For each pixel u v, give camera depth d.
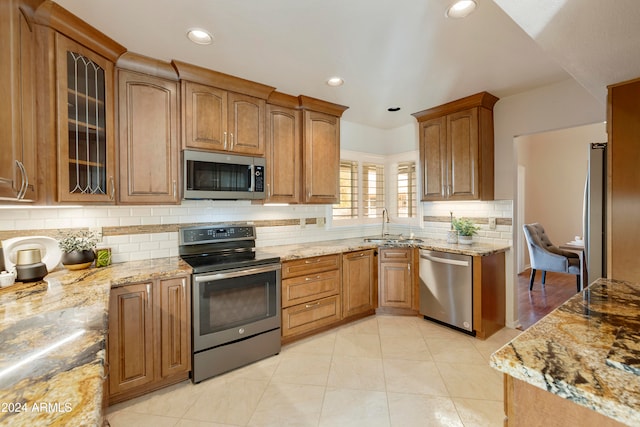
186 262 2.33
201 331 2.15
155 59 2.18
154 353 1.99
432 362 2.40
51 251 1.97
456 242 3.29
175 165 2.32
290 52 2.11
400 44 2.01
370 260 3.34
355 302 3.19
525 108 2.89
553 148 5.76
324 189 3.18
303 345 2.71
